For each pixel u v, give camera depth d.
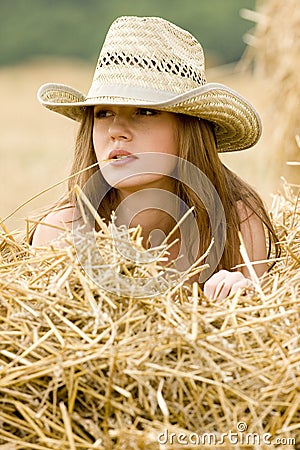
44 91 8.09
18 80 67.62
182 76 7.72
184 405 5.43
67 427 5.25
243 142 8.52
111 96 7.56
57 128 42.72
